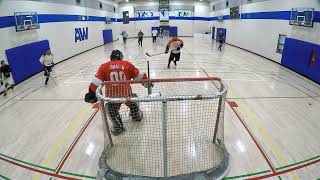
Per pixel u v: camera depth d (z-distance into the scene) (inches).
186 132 145.3
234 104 208.1
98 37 710.5
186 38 987.3
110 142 131.6
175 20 1067.3
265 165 122.5
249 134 154.3
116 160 125.1
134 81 116.3
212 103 162.2
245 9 583.8
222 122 125.7
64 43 462.6
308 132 157.6
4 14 280.7
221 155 127.6
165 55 497.0
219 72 337.1
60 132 161.2
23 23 316.5
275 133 156.0
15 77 290.5
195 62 416.8
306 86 265.6
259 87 260.4
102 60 457.7
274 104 208.5
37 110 202.4
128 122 153.5
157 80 115.2
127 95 135.1
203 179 106.3
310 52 299.9
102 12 755.4
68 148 141.1
